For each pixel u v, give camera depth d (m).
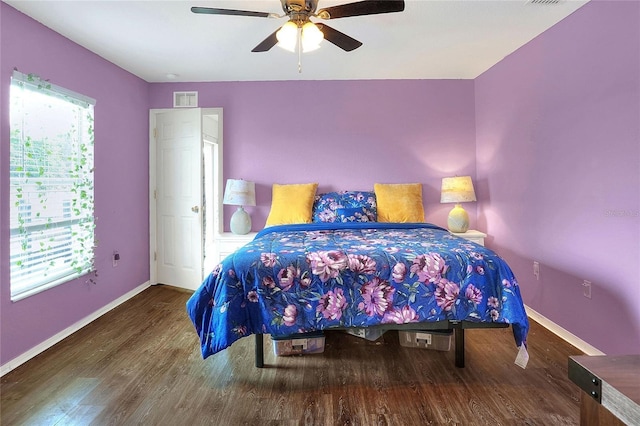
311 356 2.33
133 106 3.72
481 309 1.96
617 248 2.14
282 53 3.21
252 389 1.95
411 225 3.26
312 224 3.26
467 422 1.67
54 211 2.64
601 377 0.82
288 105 4.01
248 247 2.30
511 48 3.15
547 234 2.79
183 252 3.97
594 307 2.32
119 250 3.46
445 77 3.96
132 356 2.34
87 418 1.71
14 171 2.29
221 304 1.94
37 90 2.47
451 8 2.44
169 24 2.62
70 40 2.82
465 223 3.69
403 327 2.02
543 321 2.84
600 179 2.26
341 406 1.80
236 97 4.00
